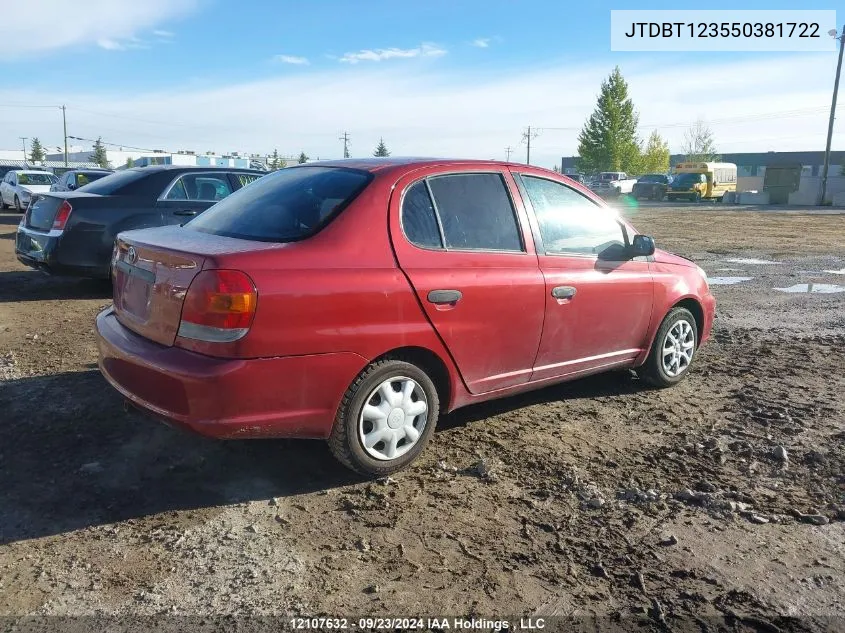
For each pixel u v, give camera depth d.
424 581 2.99
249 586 2.93
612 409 5.07
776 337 7.35
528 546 3.27
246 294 3.26
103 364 3.92
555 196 4.71
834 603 2.91
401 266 3.76
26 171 26.00
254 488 3.75
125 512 3.48
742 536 3.40
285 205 3.94
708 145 75.19
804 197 39.03
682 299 5.51
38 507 3.49
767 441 4.50
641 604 2.88
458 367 4.06
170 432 4.39
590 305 4.70
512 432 4.59
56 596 2.83
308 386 3.46
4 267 11.14
